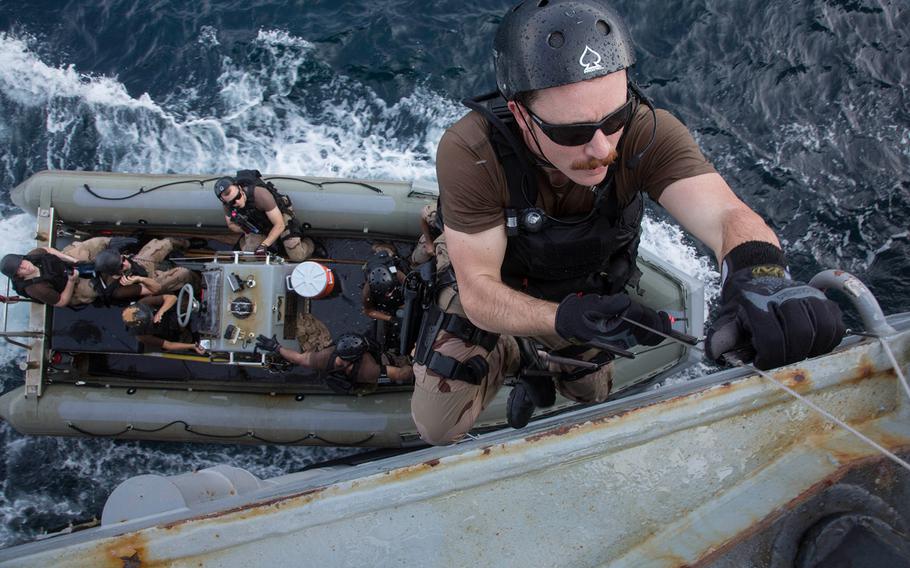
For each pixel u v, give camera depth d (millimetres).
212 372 6195
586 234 2008
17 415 5887
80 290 5730
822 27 6922
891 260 6004
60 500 6184
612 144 1703
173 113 7227
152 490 2035
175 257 6285
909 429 1309
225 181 5305
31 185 5949
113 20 7734
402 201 5660
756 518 1251
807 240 6195
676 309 5160
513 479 1325
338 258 6246
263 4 7652
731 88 6852
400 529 1306
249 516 1297
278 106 7176
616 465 1333
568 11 1595
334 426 5680
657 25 7188
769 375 1342
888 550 1154
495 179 1870
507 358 2906
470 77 7148
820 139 6539
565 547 1296
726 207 1688
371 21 7438
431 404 2760
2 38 7613
